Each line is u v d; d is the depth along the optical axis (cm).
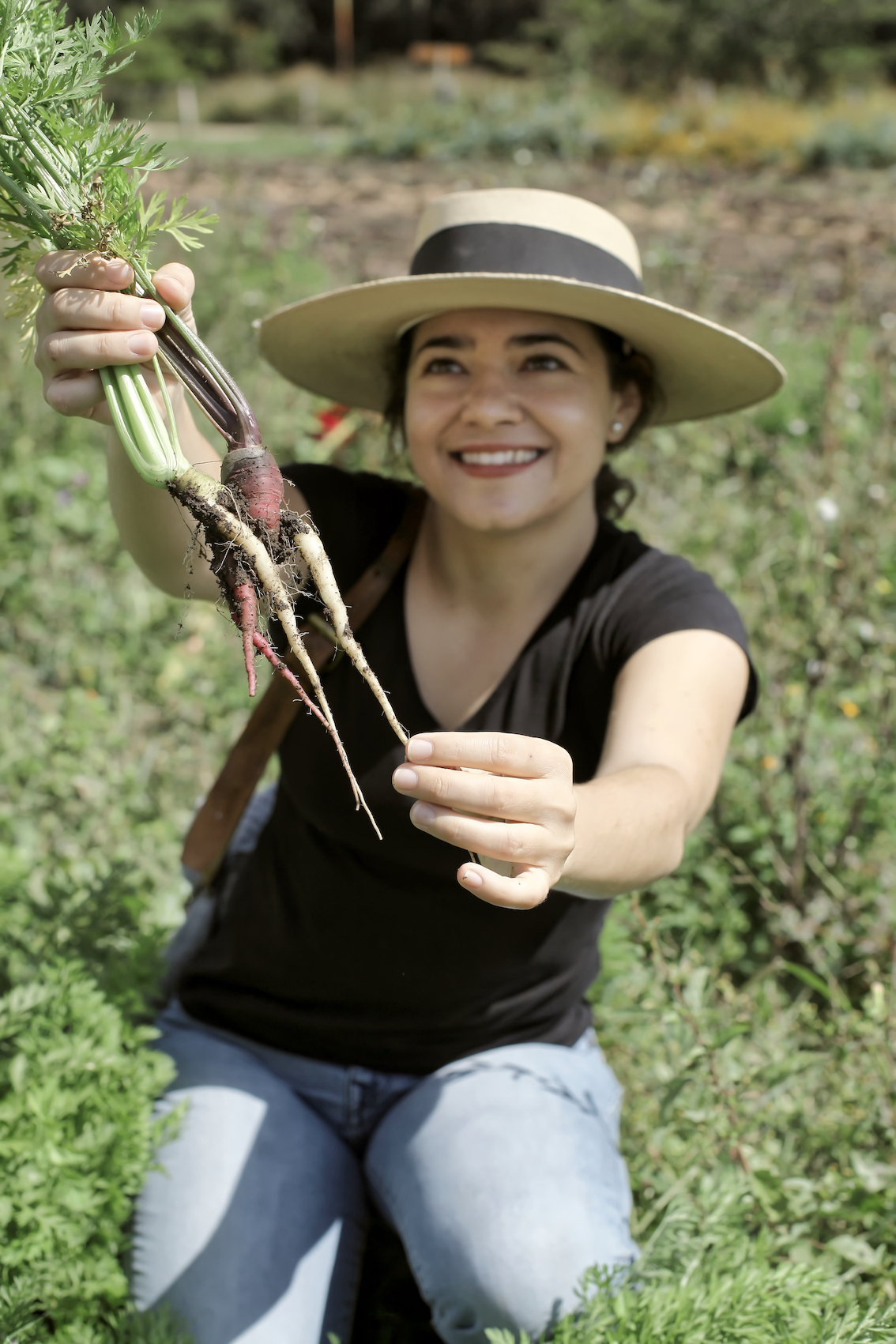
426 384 190
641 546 198
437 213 198
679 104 1917
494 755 132
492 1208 176
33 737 350
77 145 140
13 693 372
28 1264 169
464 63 3456
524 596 193
